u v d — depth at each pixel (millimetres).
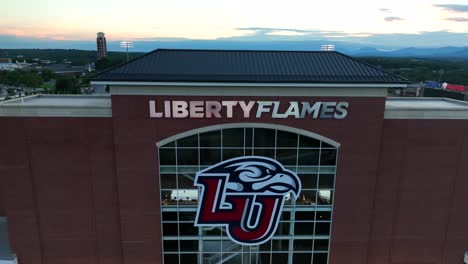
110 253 23875
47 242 23344
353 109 21609
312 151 22328
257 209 23031
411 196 24047
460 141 23375
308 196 23031
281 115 21453
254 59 23484
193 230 23344
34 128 21750
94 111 21828
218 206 22906
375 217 24266
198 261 23891
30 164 22188
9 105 21391
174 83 20234
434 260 25141
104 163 22578
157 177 22266
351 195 23016
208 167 22266
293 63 23031
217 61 22922
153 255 23469
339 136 21984
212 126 21484
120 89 20703
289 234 23641
